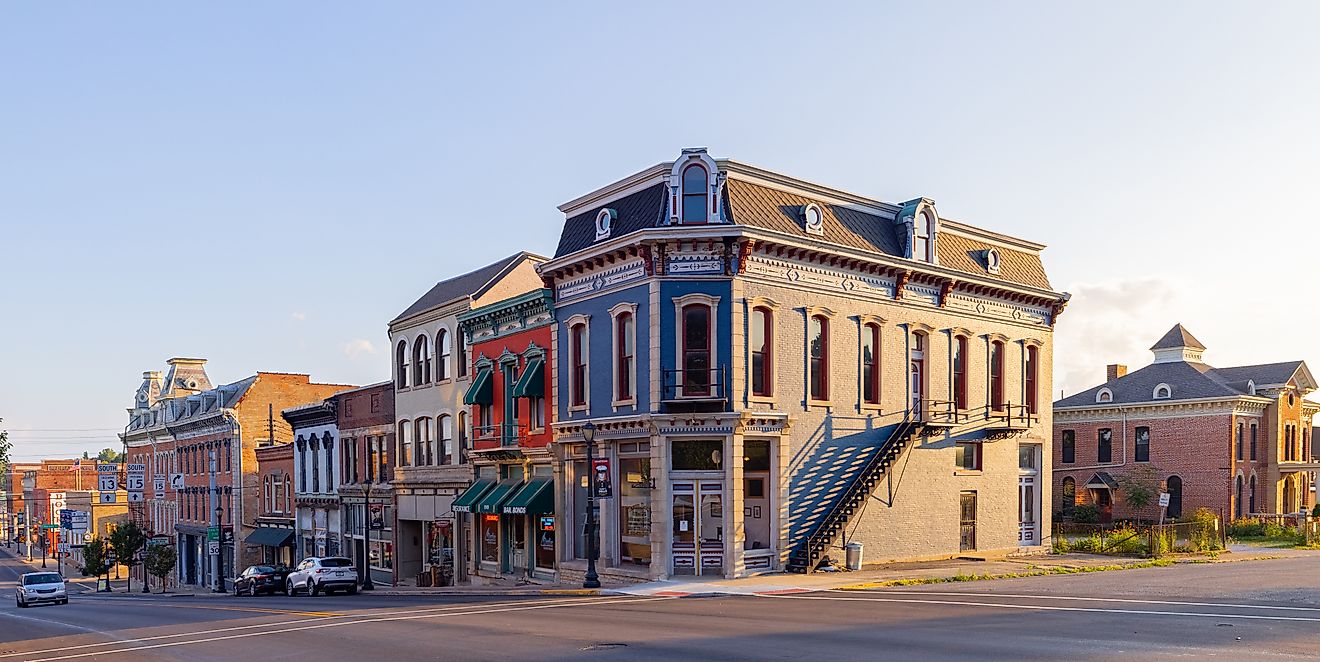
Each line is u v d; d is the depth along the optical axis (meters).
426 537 42.81
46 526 96.69
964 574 28.33
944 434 34.28
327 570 37.16
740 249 28.59
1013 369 37.09
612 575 30.16
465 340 40.09
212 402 66.69
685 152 29.20
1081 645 14.30
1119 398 59.31
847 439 31.39
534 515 34.91
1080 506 57.72
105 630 23.95
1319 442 68.69
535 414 35.59
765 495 29.59
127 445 86.12
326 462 52.00
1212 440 55.31
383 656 15.89
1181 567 31.77
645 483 29.91
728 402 28.39
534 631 18.30
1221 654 13.21
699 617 19.75
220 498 62.81
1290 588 23.33
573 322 32.62
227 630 21.53
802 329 30.45
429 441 42.84
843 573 28.97
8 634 24.62
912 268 33.00
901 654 13.93
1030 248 39.28
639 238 28.72
